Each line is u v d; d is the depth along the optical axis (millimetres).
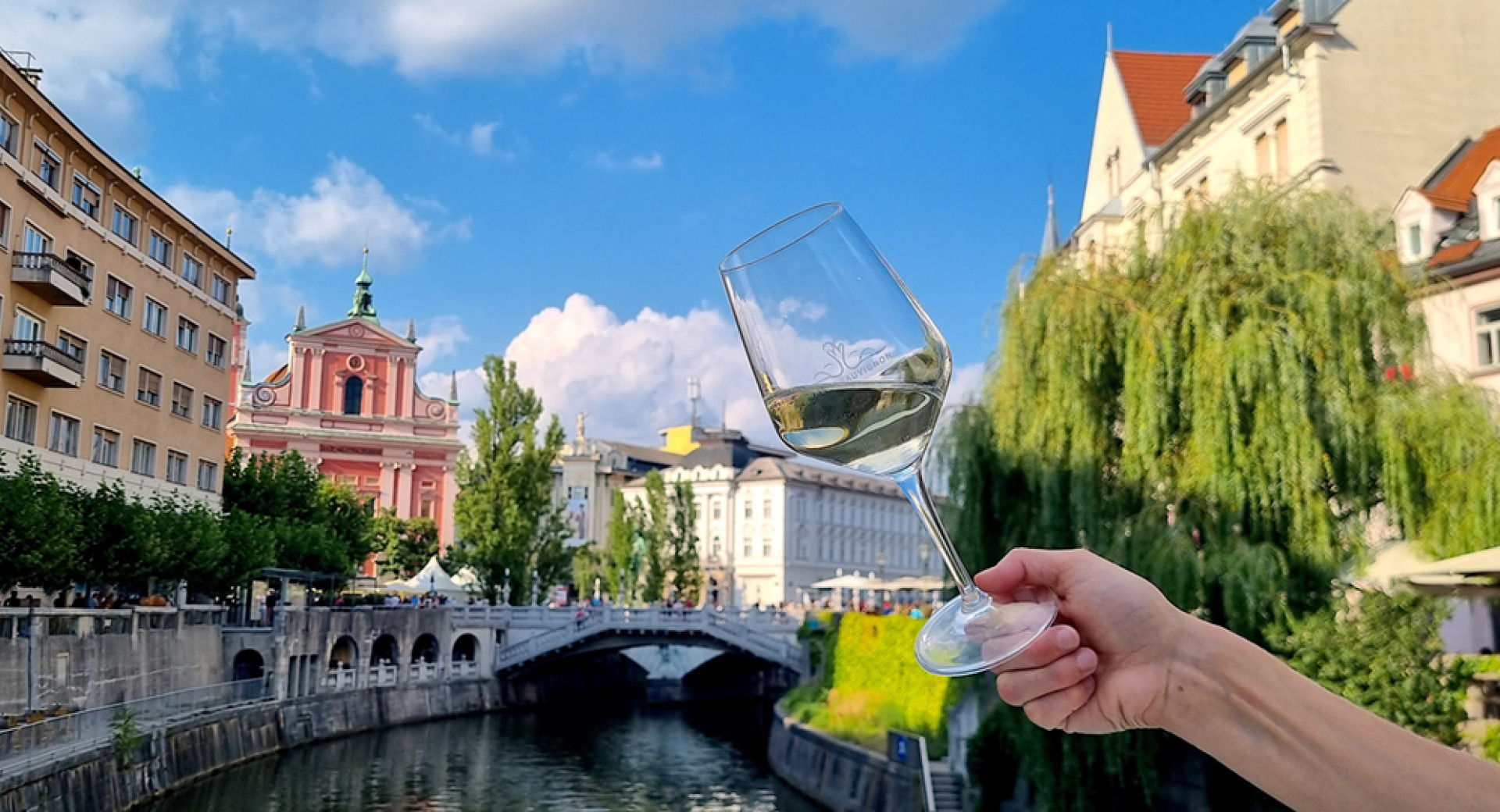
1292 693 1198
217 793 29188
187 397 40375
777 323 1655
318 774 33500
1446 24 26734
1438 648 13867
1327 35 26031
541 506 61781
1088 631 1322
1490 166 23125
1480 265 22172
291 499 49312
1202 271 15289
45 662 25359
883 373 1623
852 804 27016
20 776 19594
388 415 74812
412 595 58250
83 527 27719
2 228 29438
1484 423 14523
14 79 29234
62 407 32406
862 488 110750
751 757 40281
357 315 82188
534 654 52469
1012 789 19266
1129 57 37406
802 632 48656
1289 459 13883
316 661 40844
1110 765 14492
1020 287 16750
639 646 52562
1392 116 26125
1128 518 15023
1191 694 1246
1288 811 13500
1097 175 38312
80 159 33500
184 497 39656
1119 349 15445
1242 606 13539
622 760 38812
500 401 61000
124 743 24531
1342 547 14305
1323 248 15273
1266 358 14188
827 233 1690
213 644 36188
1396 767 1122
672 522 93625
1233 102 28922
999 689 1339
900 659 30141
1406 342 14898
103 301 34625
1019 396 16141
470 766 36625
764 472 102500
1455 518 13883
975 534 16453
